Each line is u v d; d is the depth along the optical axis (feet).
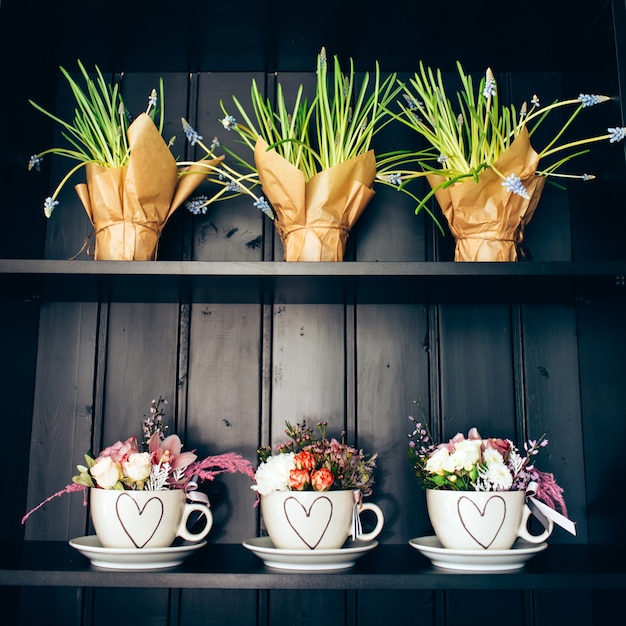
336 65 3.84
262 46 4.20
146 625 3.84
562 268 3.32
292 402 4.07
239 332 4.15
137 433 4.05
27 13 3.79
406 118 4.38
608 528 3.67
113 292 3.84
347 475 3.53
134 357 4.12
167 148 3.63
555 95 4.44
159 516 3.26
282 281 3.52
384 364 4.12
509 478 3.28
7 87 3.65
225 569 3.21
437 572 3.14
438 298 4.00
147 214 3.65
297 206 3.54
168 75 4.47
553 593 3.87
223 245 4.25
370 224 4.28
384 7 3.82
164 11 3.84
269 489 3.30
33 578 3.10
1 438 3.62
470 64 4.38
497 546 3.22
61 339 4.13
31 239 4.01
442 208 3.77
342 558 3.22
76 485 3.58
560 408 4.09
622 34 3.53
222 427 4.05
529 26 3.97
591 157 3.89
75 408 4.06
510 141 4.10
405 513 3.95
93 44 4.17
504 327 4.17
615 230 3.52
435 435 4.04
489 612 3.85
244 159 4.36
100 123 3.92
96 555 3.21
